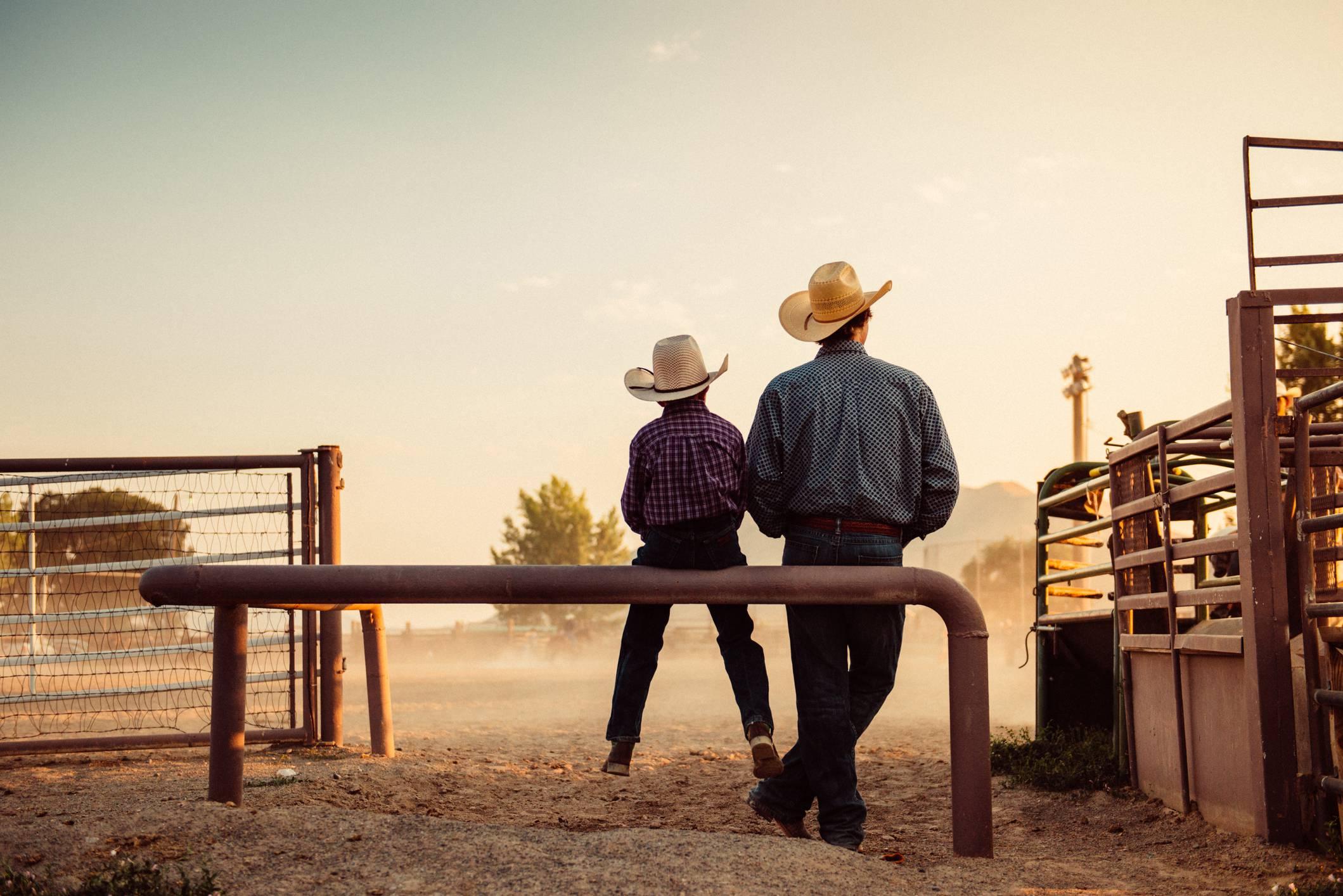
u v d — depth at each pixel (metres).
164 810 4.16
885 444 4.36
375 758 7.01
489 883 3.49
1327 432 5.48
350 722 11.36
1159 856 4.66
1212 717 5.09
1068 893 3.91
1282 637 4.57
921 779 6.77
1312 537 4.72
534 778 6.67
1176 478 6.62
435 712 13.27
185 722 9.59
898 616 4.62
